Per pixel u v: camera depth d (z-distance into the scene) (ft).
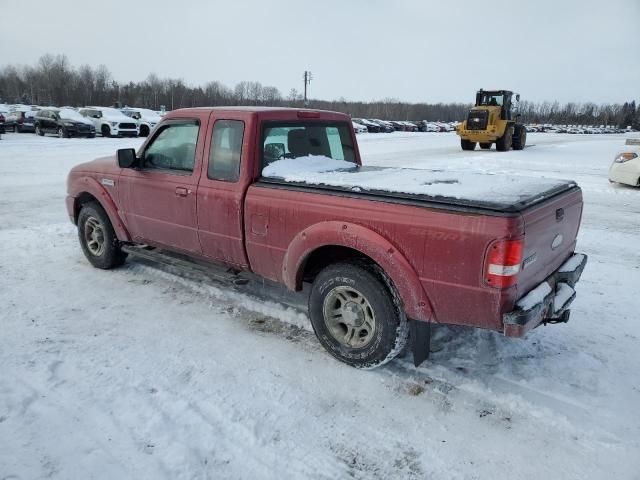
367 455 9.11
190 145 14.52
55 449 8.96
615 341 13.25
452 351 12.70
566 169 51.80
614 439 9.47
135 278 17.54
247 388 11.05
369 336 11.50
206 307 15.21
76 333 13.37
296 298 15.83
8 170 44.70
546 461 8.95
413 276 10.30
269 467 8.75
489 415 10.23
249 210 12.91
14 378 11.12
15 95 268.41
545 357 12.39
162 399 10.54
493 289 9.46
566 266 12.10
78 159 53.16
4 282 16.94
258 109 13.70
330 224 11.30
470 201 9.77
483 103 79.25
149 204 15.71
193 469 8.62
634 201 33.58
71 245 21.49
